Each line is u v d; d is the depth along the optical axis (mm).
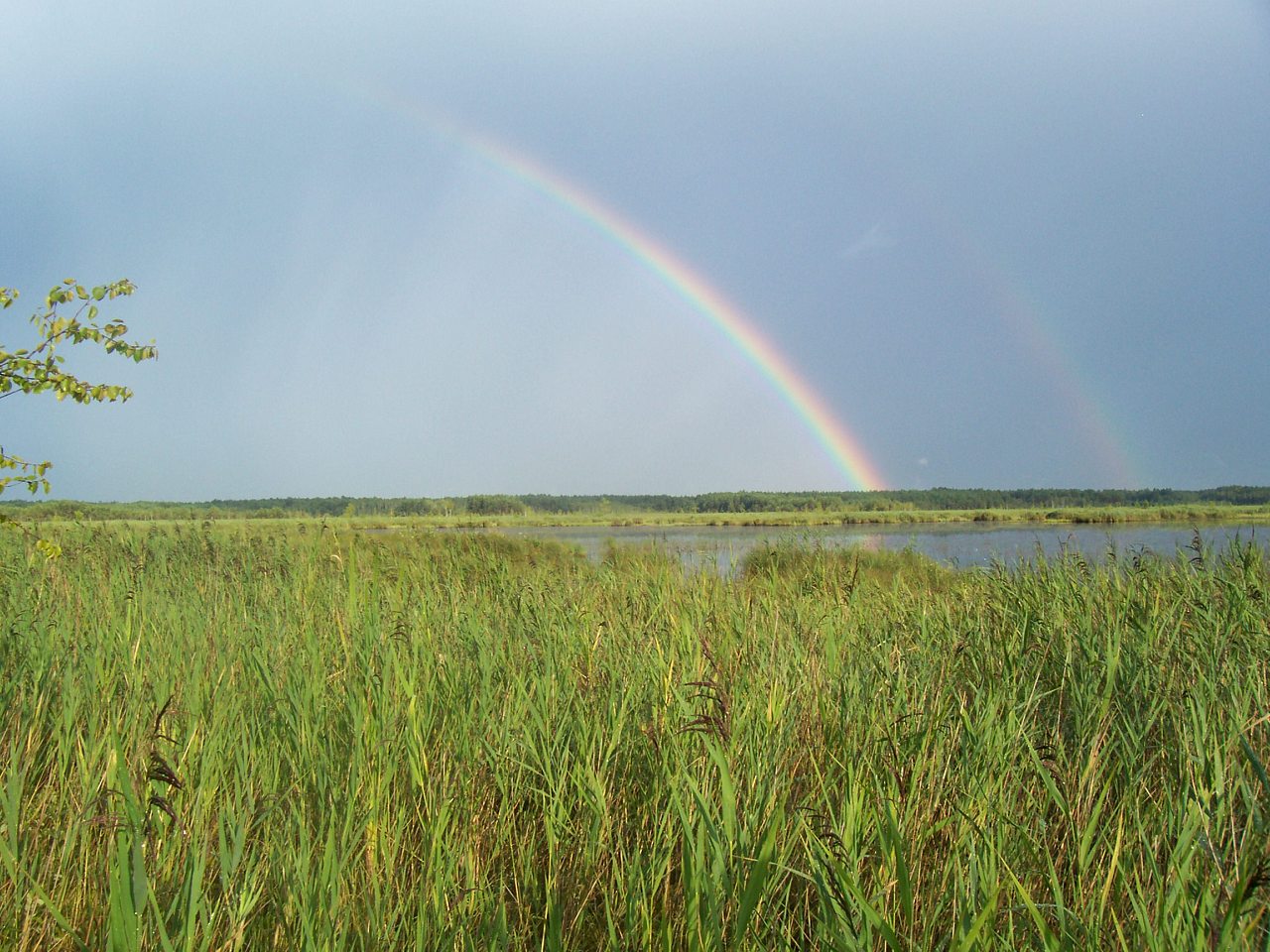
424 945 2420
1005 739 3641
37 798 3197
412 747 3354
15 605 6641
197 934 2348
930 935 2438
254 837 2912
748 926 2529
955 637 5461
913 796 3010
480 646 4910
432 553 10156
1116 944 2457
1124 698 4367
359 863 2828
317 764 3295
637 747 3705
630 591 7551
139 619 6031
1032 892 2775
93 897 2682
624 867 2904
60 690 4262
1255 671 4465
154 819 2736
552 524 92250
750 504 122500
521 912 2814
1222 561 7062
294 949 2387
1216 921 2342
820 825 2926
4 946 2408
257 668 4316
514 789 3359
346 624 5477
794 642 5020
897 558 12016
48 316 6953
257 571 9688
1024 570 7660
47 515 11562
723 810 2715
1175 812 2971
